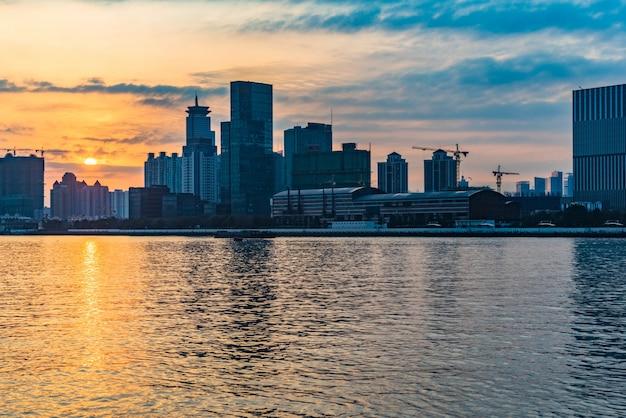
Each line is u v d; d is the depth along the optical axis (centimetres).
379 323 10531
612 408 6506
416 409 6538
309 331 9950
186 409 6612
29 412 6569
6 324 10781
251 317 11231
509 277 17012
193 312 11838
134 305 12762
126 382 7450
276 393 7025
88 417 6444
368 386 7200
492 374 7575
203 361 8256
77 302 13300
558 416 6319
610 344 8944
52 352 8775
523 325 10256
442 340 9231
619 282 15762
